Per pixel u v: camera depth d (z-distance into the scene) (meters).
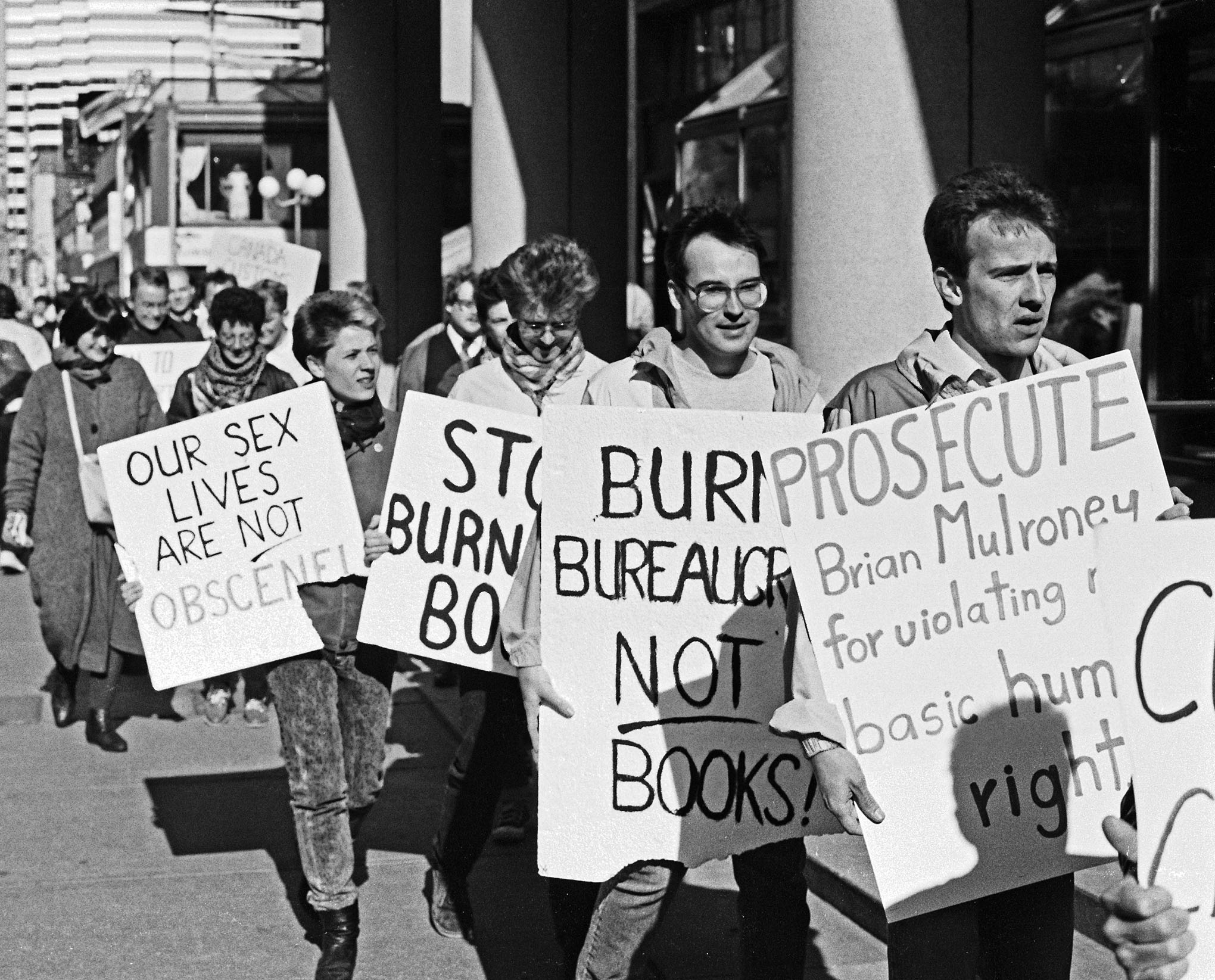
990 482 4.20
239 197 43.66
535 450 6.55
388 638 6.54
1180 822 2.98
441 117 22.88
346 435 6.81
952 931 4.23
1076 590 4.19
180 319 15.91
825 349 8.47
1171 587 3.02
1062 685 4.18
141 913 7.40
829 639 4.18
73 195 76.88
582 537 4.83
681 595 4.83
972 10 8.30
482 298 7.24
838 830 4.87
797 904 5.13
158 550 6.70
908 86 8.28
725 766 4.85
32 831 8.71
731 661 4.84
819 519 4.20
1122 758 4.16
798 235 8.57
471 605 6.55
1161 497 4.19
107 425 10.63
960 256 4.25
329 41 23.05
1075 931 6.64
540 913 7.40
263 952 6.90
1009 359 4.37
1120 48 10.95
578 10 14.58
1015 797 4.17
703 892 7.62
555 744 4.84
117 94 52.72
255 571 6.65
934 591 4.18
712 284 4.87
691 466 4.82
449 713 11.52
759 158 17.89
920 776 4.16
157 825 8.83
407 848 8.45
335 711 6.52
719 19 22.62
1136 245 10.86
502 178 14.68
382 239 22.69
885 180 8.31
